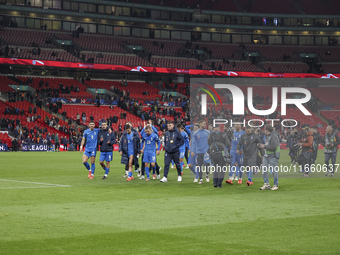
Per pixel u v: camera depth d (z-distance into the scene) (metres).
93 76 67.88
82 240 8.00
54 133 51.38
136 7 71.06
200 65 69.50
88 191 14.82
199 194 14.16
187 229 8.91
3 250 7.33
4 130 49.00
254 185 16.75
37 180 18.45
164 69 66.38
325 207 11.59
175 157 17.86
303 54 76.62
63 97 59.50
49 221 9.65
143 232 8.64
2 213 10.57
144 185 16.67
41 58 62.88
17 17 66.88
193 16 77.19
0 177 19.78
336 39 79.38
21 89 58.66
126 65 64.38
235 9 78.75
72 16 68.12
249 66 74.56
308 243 7.81
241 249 7.41
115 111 60.09
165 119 58.09
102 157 18.89
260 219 9.93
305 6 80.38
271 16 77.19
